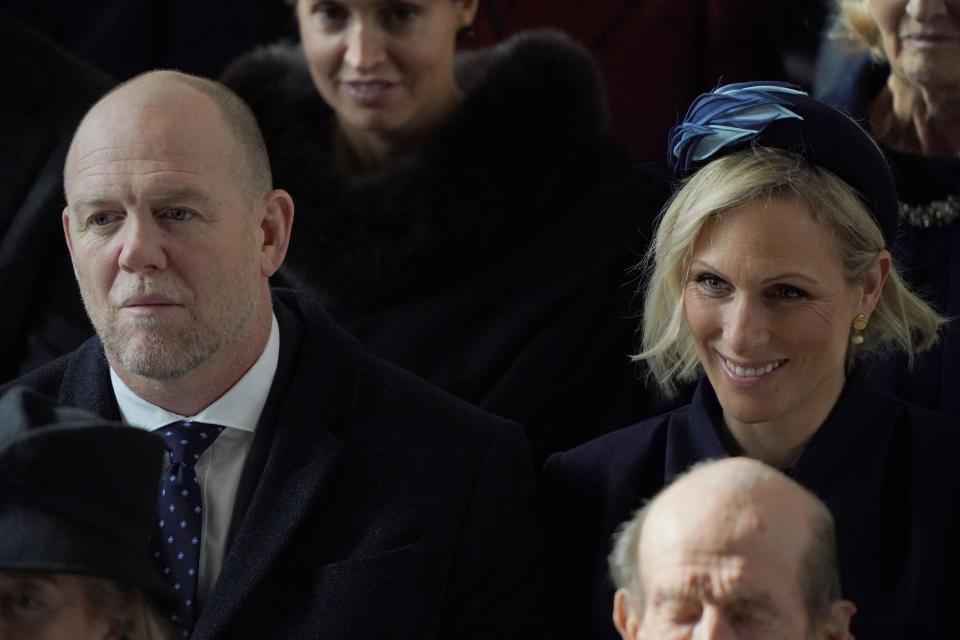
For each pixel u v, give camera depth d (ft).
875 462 32.53
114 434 27.12
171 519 33.22
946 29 37.76
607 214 41.04
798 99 31.68
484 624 33.42
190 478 33.42
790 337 31.42
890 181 32.40
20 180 41.57
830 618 26.58
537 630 33.63
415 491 33.60
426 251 40.91
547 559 34.42
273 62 43.45
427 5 40.86
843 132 31.53
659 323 33.68
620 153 42.73
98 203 32.12
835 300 31.60
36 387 34.76
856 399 32.78
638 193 41.55
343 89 41.27
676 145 32.83
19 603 26.35
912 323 33.76
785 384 31.78
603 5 47.44
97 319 32.48
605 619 33.37
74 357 35.24
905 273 38.06
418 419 34.60
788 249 31.04
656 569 26.43
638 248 41.09
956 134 38.65
